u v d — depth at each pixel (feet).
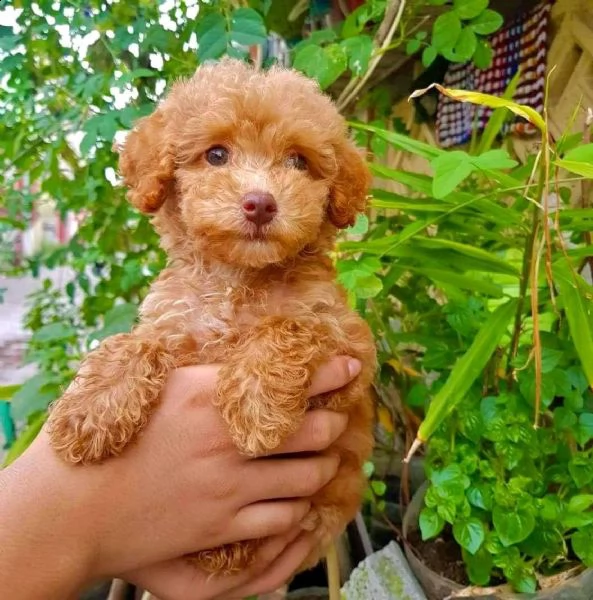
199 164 1.05
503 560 1.28
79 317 2.45
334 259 1.37
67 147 2.04
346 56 1.63
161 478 0.95
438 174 1.11
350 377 1.02
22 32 1.83
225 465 0.97
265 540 1.07
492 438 1.31
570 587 1.29
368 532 1.96
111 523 0.92
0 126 1.96
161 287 1.13
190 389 0.99
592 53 1.92
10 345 2.72
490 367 1.47
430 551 1.52
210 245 0.98
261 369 0.95
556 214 1.14
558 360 1.31
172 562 1.05
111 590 1.71
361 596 1.51
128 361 0.97
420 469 2.03
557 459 1.44
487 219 1.50
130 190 1.13
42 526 0.90
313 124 1.06
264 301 1.07
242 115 1.02
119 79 1.62
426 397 1.53
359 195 1.14
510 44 2.23
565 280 1.23
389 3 1.77
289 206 0.97
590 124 1.50
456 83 2.51
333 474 1.09
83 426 0.93
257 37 1.53
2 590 0.85
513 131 2.20
